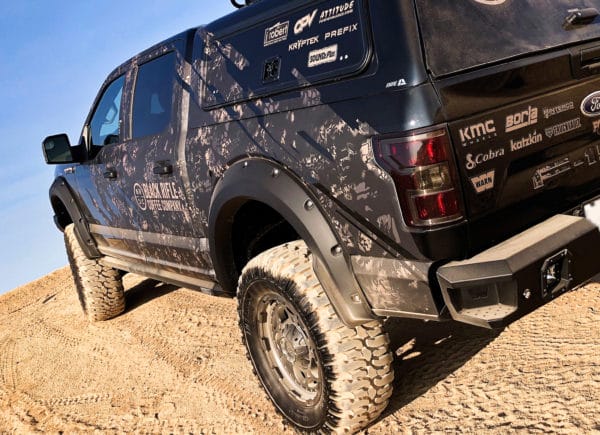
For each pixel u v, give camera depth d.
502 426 2.59
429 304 2.32
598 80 2.64
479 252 2.31
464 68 2.26
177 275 4.23
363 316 2.61
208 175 3.29
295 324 2.85
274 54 2.83
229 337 4.85
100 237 5.27
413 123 2.18
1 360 6.11
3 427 4.29
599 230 2.38
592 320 3.22
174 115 3.60
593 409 2.49
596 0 2.79
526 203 2.42
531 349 3.12
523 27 2.47
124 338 5.48
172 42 3.80
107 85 4.70
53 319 7.19
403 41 2.24
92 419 3.96
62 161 4.85
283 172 2.74
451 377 3.12
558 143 2.50
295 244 2.89
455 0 2.35
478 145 2.24
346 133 2.39
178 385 4.14
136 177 4.10
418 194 2.20
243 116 2.97
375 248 2.43
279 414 3.06
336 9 2.52
